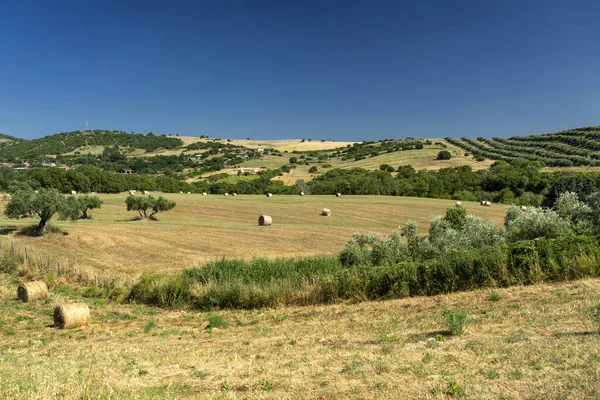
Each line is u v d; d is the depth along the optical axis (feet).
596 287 33.53
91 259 88.43
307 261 63.77
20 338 40.34
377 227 144.46
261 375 22.30
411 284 45.75
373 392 17.71
